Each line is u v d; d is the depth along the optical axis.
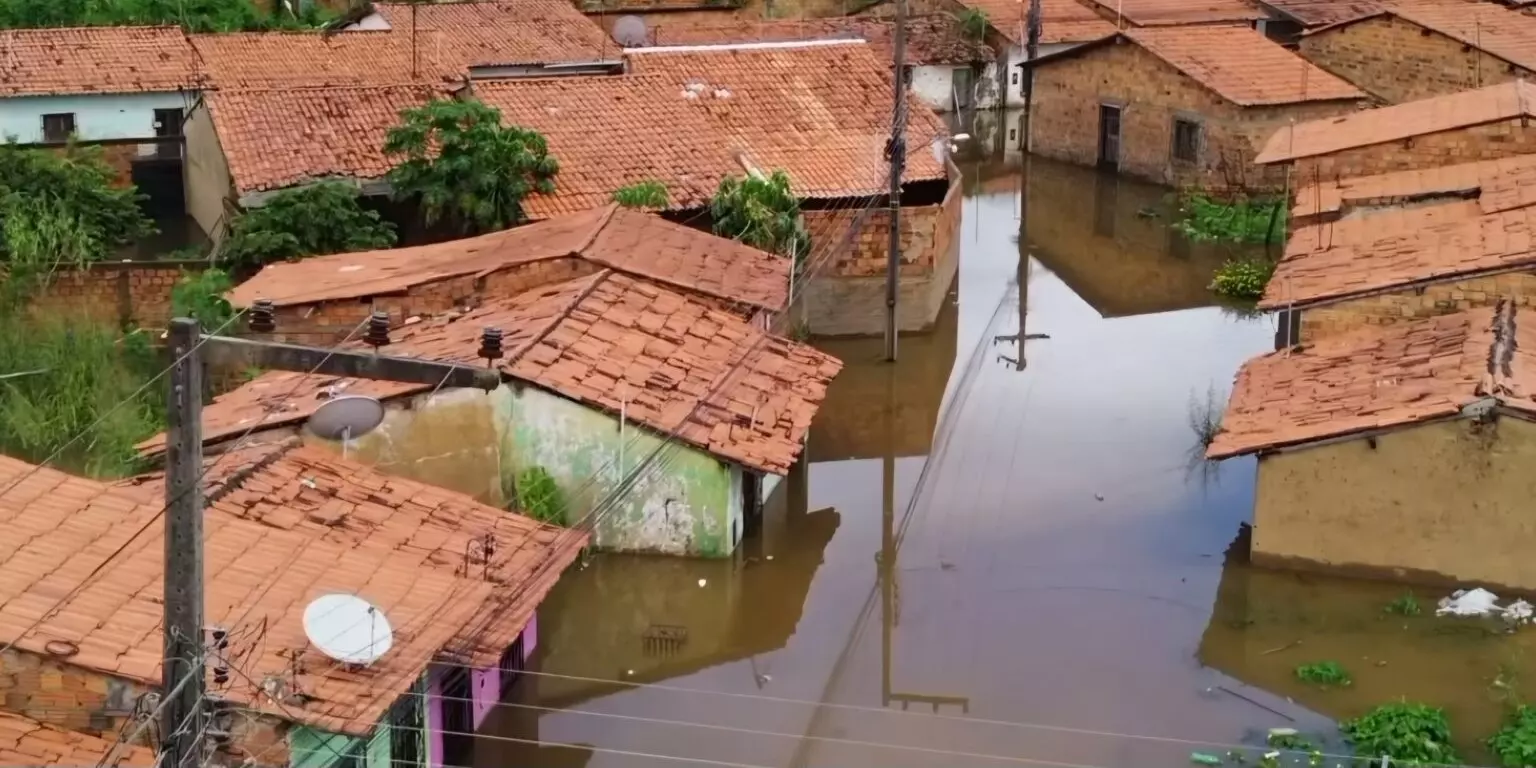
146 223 28.70
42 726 11.48
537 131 28.69
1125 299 30.70
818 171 29.00
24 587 12.38
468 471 18.58
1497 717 15.77
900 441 23.84
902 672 16.98
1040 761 15.09
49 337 22.97
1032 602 18.53
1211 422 23.88
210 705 10.42
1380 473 17.86
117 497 14.16
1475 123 28.48
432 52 35.72
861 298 27.88
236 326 21.00
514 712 16.06
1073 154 41.97
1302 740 15.36
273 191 26.19
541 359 18.91
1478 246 21.89
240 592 13.16
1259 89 36.59
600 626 17.95
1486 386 17.50
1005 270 32.72
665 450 18.52
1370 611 17.72
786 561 19.64
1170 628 17.83
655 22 47.50
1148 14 47.75
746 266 23.89
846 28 46.41
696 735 15.70
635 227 24.27
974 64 46.53
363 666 12.47
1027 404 24.94
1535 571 17.55
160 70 33.41
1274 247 33.72
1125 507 21.05
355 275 22.94
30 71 32.72
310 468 16.17
